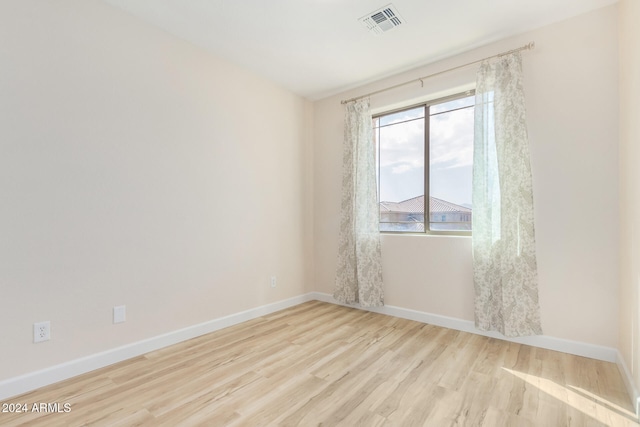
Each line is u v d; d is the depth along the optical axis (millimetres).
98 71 2107
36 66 1849
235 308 2996
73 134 1993
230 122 2977
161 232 2441
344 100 3654
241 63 3006
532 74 2441
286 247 3578
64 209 1953
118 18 2207
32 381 1815
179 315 2549
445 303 2891
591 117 2217
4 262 1737
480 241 2592
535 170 2414
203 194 2738
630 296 1826
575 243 2268
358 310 3438
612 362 2131
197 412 1617
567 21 2309
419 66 3053
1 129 1728
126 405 1676
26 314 1808
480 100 2588
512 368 2074
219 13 2262
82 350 2023
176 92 2549
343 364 2150
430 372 2033
